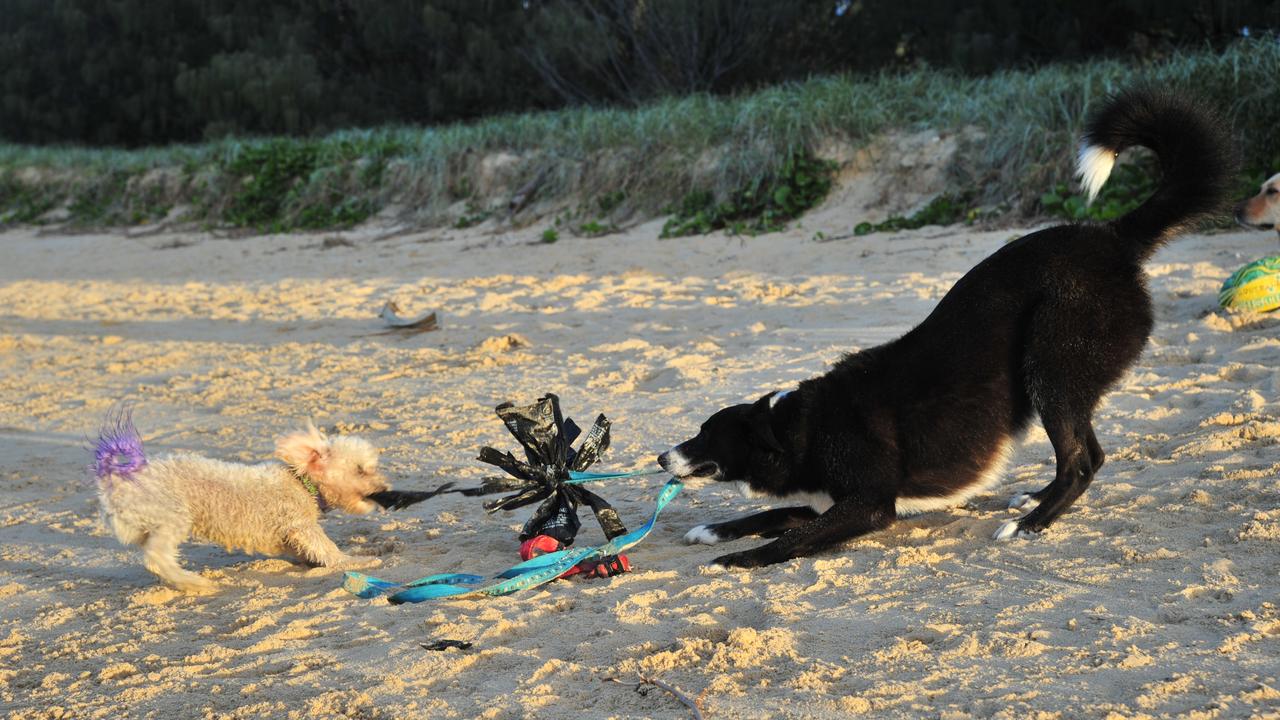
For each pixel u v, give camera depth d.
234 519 5.11
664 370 8.99
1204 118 5.06
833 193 16.75
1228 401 6.51
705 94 21.91
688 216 17.58
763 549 4.95
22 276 20.78
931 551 4.90
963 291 5.17
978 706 3.26
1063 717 3.16
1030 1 21.36
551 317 12.08
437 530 5.83
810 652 3.79
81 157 29.95
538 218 19.42
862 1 25.34
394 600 4.68
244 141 27.25
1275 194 9.38
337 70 32.72
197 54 34.81
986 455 5.04
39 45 37.38
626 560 5.00
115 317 14.60
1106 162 5.36
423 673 3.82
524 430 5.33
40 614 4.84
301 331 12.48
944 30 22.77
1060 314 4.94
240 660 4.12
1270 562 4.24
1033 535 4.90
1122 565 4.43
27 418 9.03
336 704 3.60
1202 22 19.42
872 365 5.18
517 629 4.23
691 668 3.74
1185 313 9.23
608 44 26.83
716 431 5.37
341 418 8.36
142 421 8.70
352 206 22.53
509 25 29.42
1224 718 3.07
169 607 4.87
